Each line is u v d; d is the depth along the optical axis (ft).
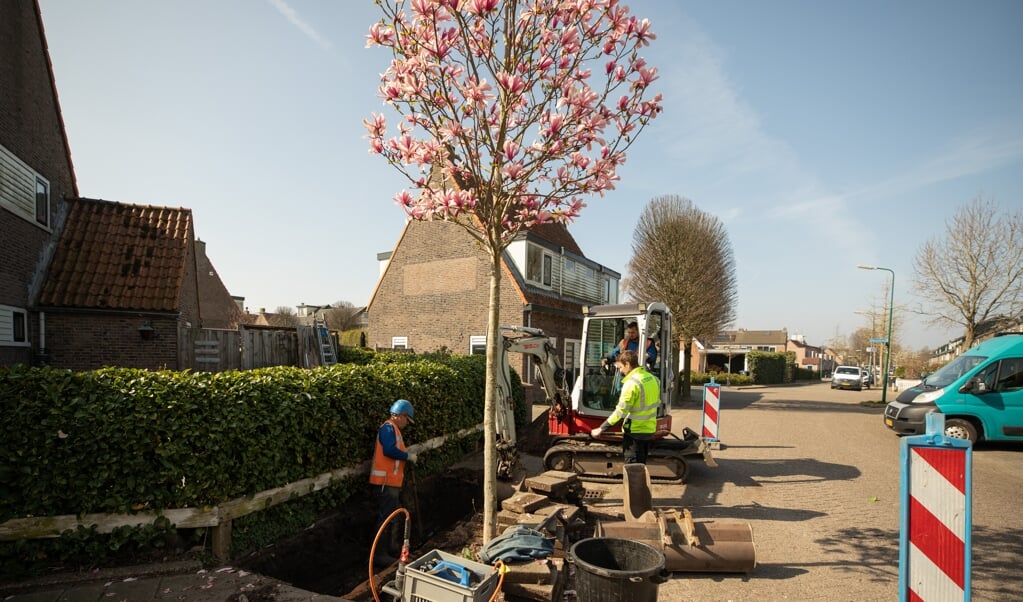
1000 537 19.17
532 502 18.67
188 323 45.37
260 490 16.57
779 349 256.32
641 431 21.61
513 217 16.08
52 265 37.78
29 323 35.12
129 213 43.55
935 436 11.01
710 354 176.55
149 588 13.51
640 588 11.33
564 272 77.20
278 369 19.44
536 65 14.44
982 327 75.46
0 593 12.88
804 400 79.51
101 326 36.91
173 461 14.76
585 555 12.60
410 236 71.87
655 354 30.35
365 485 21.40
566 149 14.80
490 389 15.94
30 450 13.42
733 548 15.84
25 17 34.24
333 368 21.62
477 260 65.72
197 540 15.40
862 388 127.34
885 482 27.66
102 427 13.98
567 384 31.12
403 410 20.30
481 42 14.24
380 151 15.31
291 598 13.37
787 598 14.65
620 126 15.43
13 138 32.91
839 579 15.83
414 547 20.72
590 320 30.81
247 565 15.75
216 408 15.49
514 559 14.07
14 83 33.06
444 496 26.32
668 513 17.42
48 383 13.75
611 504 23.77
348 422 20.29
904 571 11.14
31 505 13.46
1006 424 34.60
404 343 71.36
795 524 20.85
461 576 11.92
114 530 14.24
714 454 35.24
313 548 18.25
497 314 15.92
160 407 14.62
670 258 73.26
